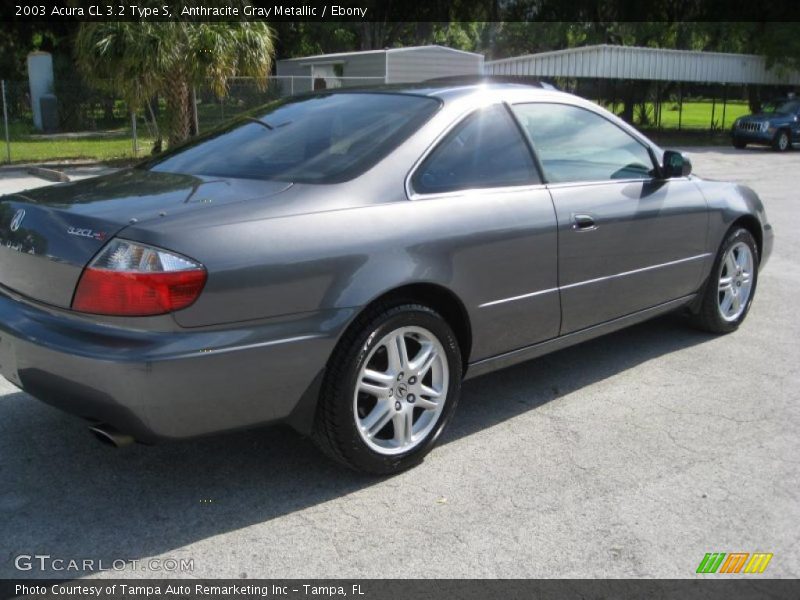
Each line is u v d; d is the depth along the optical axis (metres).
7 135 16.66
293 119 3.77
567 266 3.83
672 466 3.41
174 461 3.39
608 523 2.95
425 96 3.67
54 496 3.08
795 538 2.88
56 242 2.80
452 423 3.85
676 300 4.72
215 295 2.66
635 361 4.76
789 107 25.78
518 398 4.17
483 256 3.41
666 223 4.42
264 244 2.78
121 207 2.88
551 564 2.69
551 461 3.45
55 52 33.03
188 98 16.88
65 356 2.67
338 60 25.72
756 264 5.39
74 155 18.27
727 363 4.74
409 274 3.12
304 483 3.22
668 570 2.67
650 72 28.92
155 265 2.60
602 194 4.04
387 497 3.12
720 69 30.73
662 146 26.92
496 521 2.95
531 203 3.66
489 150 3.64
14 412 3.85
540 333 3.82
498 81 4.00
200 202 2.89
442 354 3.36
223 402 2.75
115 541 2.79
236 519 2.95
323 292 2.90
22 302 2.98
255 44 16.30
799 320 5.66
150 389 2.59
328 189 3.07
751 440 3.68
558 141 3.98
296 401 2.94
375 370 3.19
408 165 3.29
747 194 5.24
